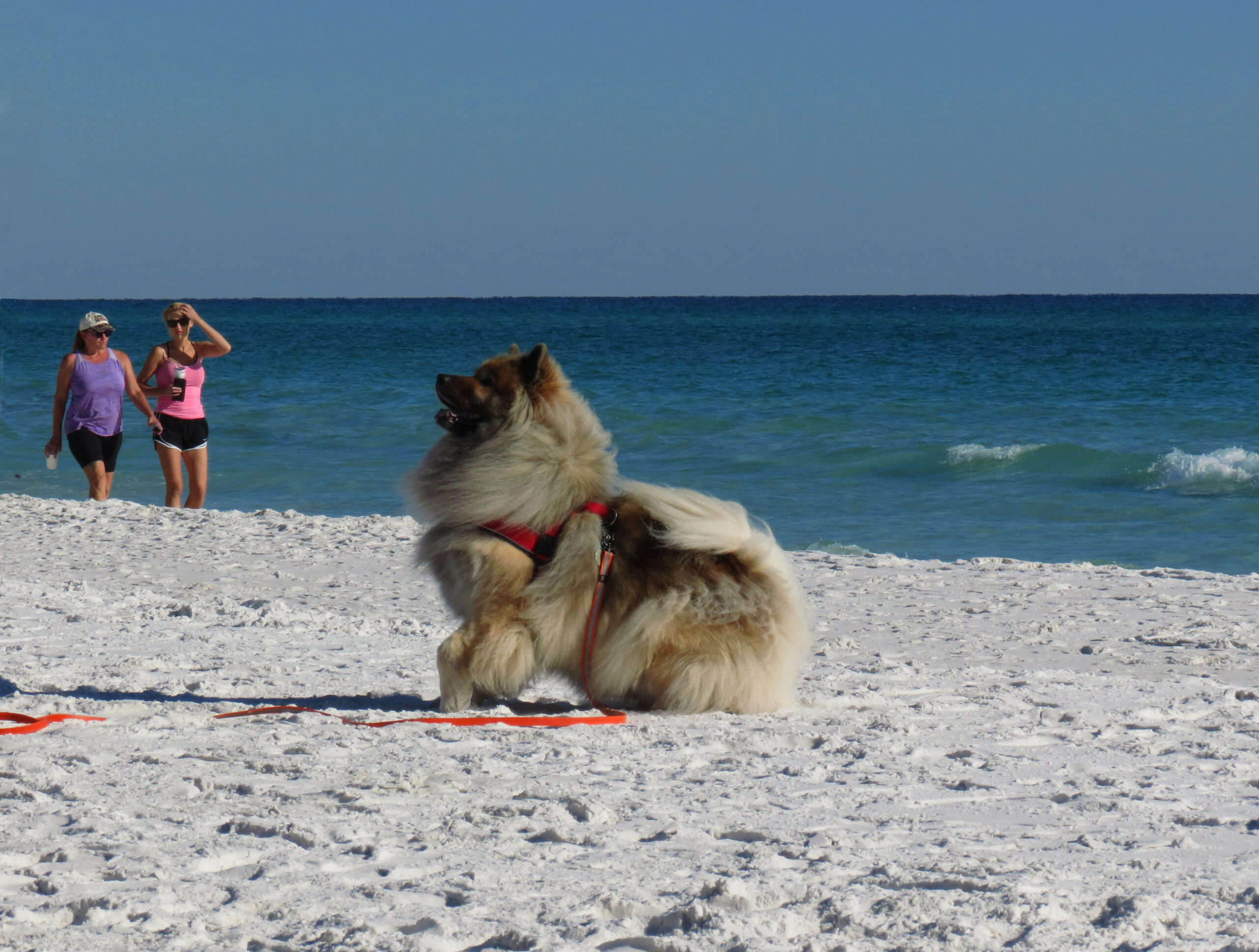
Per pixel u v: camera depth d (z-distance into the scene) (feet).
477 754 18.51
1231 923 11.36
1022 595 41.01
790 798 16.30
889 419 113.19
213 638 31.24
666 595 21.52
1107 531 63.36
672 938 10.87
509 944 10.89
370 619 35.19
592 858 13.51
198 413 58.34
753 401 131.03
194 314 58.03
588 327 436.76
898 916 11.43
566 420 21.49
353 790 16.16
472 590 21.27
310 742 19.10
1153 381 150.00
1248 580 44.14
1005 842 14.21
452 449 21.93
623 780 17.15
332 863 13.10
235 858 13.28
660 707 21.99
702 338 319.27
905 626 35.78
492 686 21.40
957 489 76.79
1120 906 11.76
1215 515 66.85
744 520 22.15
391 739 19.44
